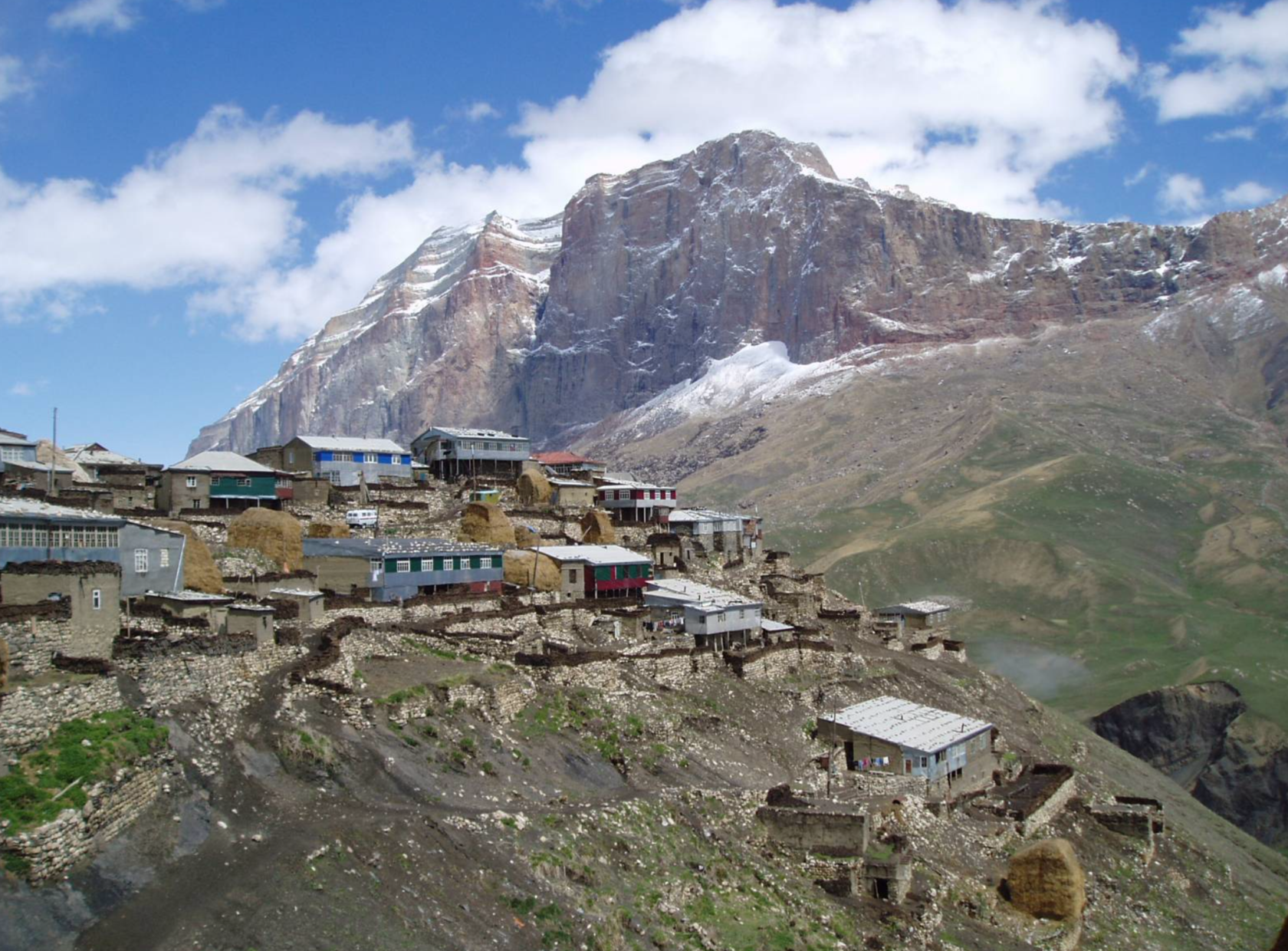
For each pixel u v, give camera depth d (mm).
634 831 64938
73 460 116250
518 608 94688
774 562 160875
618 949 54125
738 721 91438
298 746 58406
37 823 44656
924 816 82438
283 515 97625
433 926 49469
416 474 154500
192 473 111188
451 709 69438
